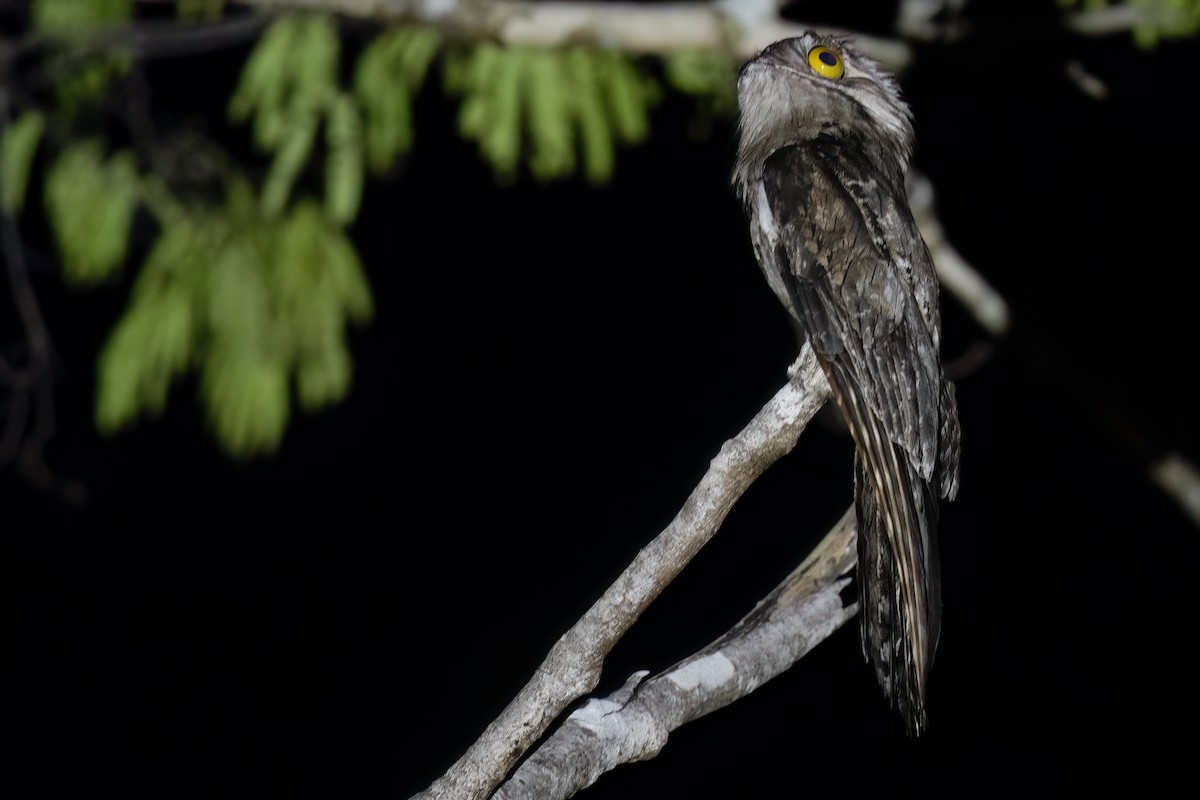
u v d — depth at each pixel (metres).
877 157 5.76
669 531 4.04
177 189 8.91
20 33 9.25
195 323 8.77
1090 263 13.41
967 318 13.98
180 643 14.46
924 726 4.49
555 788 3.88
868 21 9.85
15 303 14.23
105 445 15.19
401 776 13.67
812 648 4.78
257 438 8.69
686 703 4.32
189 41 8.71
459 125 8.77
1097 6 8.79
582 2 8.45
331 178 8.20
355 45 9.39
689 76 8.91
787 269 5.34
